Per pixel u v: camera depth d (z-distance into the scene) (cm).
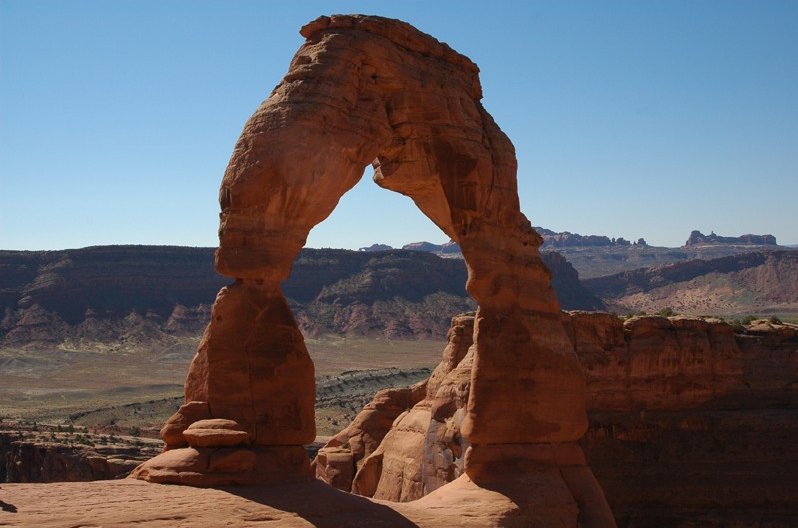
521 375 2527
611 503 4347
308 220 2258
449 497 2389
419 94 2527
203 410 2139
